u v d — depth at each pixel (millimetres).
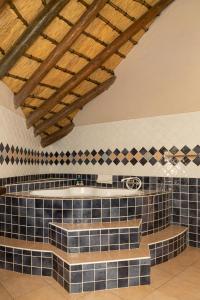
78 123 4766
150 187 3949
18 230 2926
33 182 3805
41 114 3795
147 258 2369
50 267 2543
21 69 2914
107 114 4324
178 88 3396
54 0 2309
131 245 2615
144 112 3971
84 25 2625
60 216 2801
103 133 4508
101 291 2242
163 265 2789
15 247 2648
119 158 4309
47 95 3623
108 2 2621
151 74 3414
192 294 2186
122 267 2322
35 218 2846
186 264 2822
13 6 2182
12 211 2963
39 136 4594
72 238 2477
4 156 3371
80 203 2805
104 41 3072
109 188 4121
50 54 2855
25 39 2498
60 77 3352
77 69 3348
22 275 2557
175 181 3717
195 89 3309
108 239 2557
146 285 2350
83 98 3961
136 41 3219
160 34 3031
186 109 3609
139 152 4094
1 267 2715
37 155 4598
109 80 3756
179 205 3660
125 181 4188
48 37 2654
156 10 2828
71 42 2729
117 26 2951
